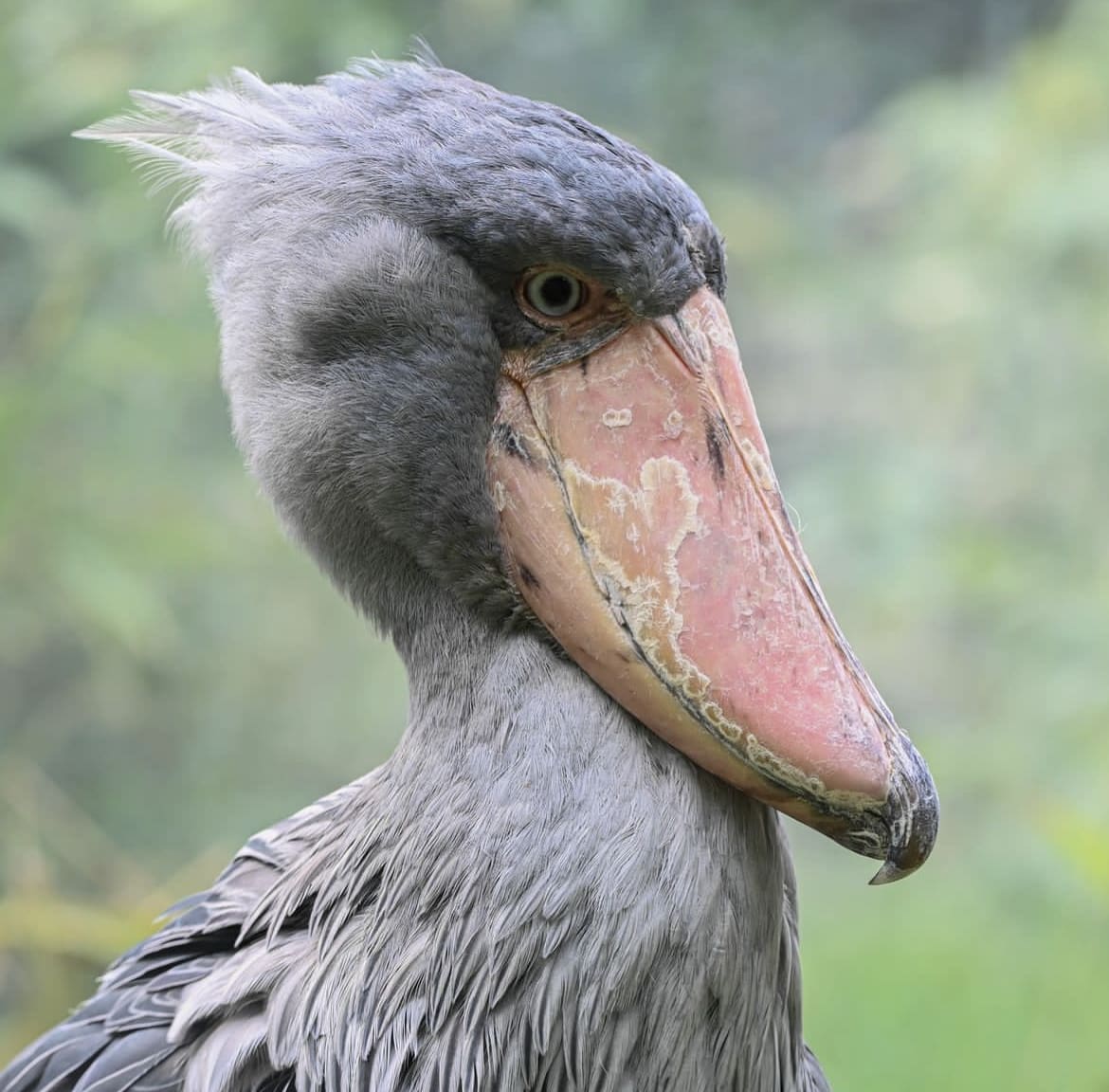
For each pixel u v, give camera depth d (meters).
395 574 4.66
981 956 12.03
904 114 15.06
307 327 4.54
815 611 4.38
